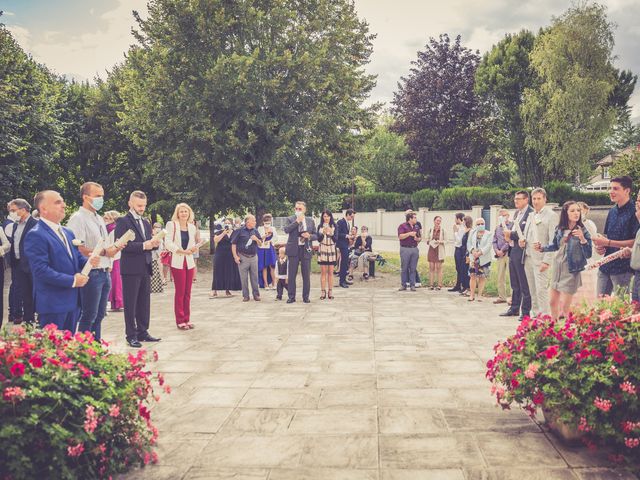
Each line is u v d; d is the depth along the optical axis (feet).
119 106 90.99
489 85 138.72
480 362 18.75
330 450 11.34
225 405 14.37
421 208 111.34
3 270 24.53
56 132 81.46
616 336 10.72
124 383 10.53
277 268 37.60
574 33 114.62
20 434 8.36
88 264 15.08
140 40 74.74
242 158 70.74
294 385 16.17
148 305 23.30
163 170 72.59
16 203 27.12
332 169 78.59
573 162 115.14
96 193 19.99
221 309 33.12
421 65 157.48
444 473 10.16
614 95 133.59
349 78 74.43
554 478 9.89
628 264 18.95
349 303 35.04
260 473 10.32
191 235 26.58
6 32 73.46
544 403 11.10
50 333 10.59
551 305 21.04
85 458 9.37
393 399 14.70
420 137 150.82
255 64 67.51
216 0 68.23
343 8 78.13
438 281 43.06
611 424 10.44
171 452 11.36
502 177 151.53
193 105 67.00
